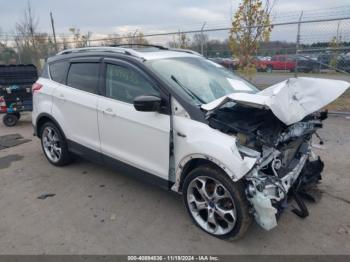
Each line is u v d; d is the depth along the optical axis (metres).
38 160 5.34
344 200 3.81
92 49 4.36
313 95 2.84
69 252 2.96
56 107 4.62
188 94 3.25
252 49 9.27
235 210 2.87
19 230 3.31
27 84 8.20
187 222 3.40
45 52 17.39
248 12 9.01
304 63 10.38
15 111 7.94
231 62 9.79
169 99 3.21
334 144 5.73
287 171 3.24
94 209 3.69
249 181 2.76
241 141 2.82
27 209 3.73
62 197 4.00
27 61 17.12
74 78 4.41
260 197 2.69
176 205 3.75
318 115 3.51
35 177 4.62
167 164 3.32
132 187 4.23
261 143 2.82
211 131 2.91
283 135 2.99
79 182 4.42
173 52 4.21
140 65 3.55
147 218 3.49
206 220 3.25
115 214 3.58
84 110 4.14
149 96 3.14
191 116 3.07
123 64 3.73
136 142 3.58
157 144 3.35
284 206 3.00
